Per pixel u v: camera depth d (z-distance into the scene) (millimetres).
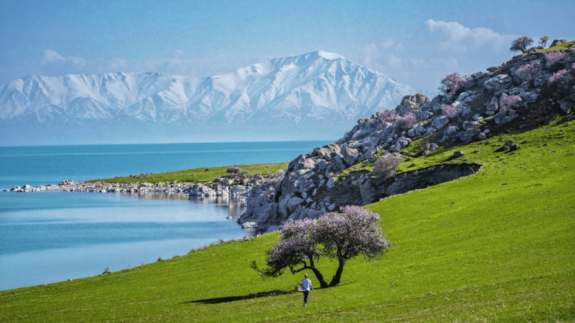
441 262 60062
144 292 68375
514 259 54469
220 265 80562
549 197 79375
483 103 170250
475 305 41438
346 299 50656
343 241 59094
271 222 158500
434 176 132500
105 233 144875
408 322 39688
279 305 52625
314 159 171000
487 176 106812
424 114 186250
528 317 35844
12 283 92500
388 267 63250
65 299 68312
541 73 166875
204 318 51125
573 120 138750
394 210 96125
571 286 41719
